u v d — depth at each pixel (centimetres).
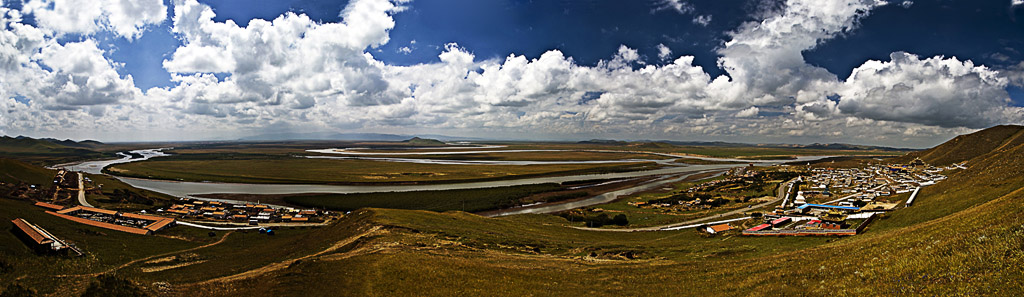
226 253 7262
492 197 15638
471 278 3803
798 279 2797
